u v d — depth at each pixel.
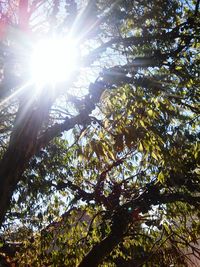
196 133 8.36
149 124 6.50
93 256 11.72
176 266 12.40
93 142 6.26
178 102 7.55
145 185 11.88
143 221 12.19
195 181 11.23
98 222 12.56
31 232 12.11
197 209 11.90
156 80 7.02
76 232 12.41
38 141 6.28
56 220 12.27
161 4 7.96
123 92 7.05
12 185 5.77
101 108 7.09
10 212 11.55
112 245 11.84
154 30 8.07
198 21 7.86
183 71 7.69
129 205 11.88
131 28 8.15
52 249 12.07
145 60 7.38
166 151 6.79
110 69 6.95
